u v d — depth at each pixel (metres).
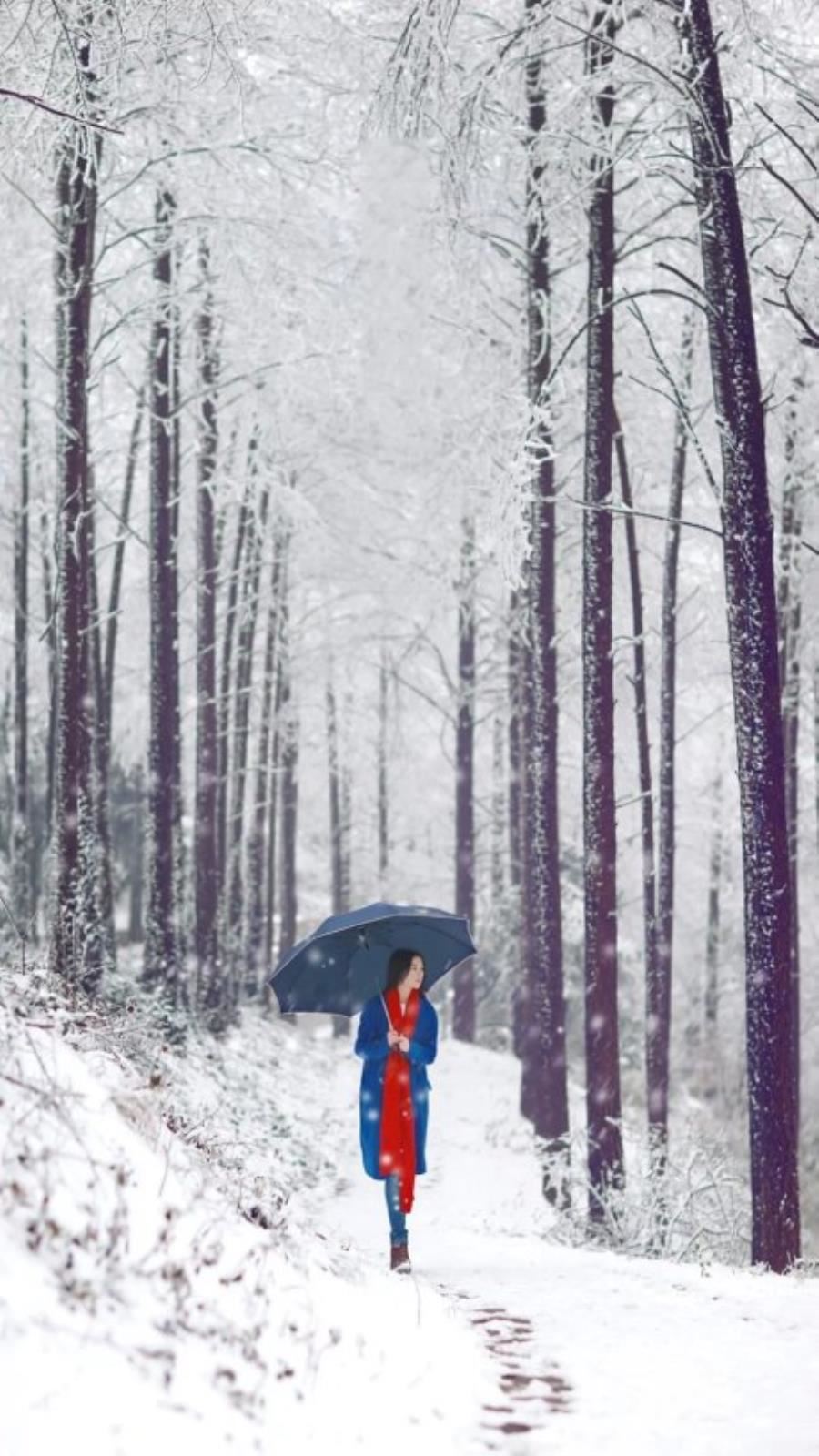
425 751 40.41
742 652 11.21
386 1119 8.52
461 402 20.98
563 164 14.84
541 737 17.81
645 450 20.36
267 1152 15.38
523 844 23.62
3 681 31.97
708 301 11.44
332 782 40.22
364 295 20.11
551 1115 17.59
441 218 17.03
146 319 20.17
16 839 24.92
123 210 21.86
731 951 33.81
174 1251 4.84
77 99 12.19
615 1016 14.17
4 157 12.69
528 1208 16.08
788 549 20.03
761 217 15.08
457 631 31.67
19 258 21.25
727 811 32.66
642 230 14.73
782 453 19.42
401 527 28.36
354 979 9.34
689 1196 13.09
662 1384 5.99
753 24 12.64
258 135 18.19
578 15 14.14
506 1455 4.99
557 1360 6.44
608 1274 9.13
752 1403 5.66
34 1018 6.17
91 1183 4.68
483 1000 40.25
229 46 12.98
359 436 25.83
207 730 24.03
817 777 23.16
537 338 17.69
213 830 24.09
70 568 14.73
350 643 32.34
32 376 24.80
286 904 37.97
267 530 27.16
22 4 11.16
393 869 41.31
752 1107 11.11
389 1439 4.80
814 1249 20.02
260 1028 29.14
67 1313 4.09
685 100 11.70
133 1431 3.82
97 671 21.88
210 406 23.38
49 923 14.23
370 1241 11.60
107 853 22.16
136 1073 6.96
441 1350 6.08
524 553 14.22
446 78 13.09
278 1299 5.27
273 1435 4.34
